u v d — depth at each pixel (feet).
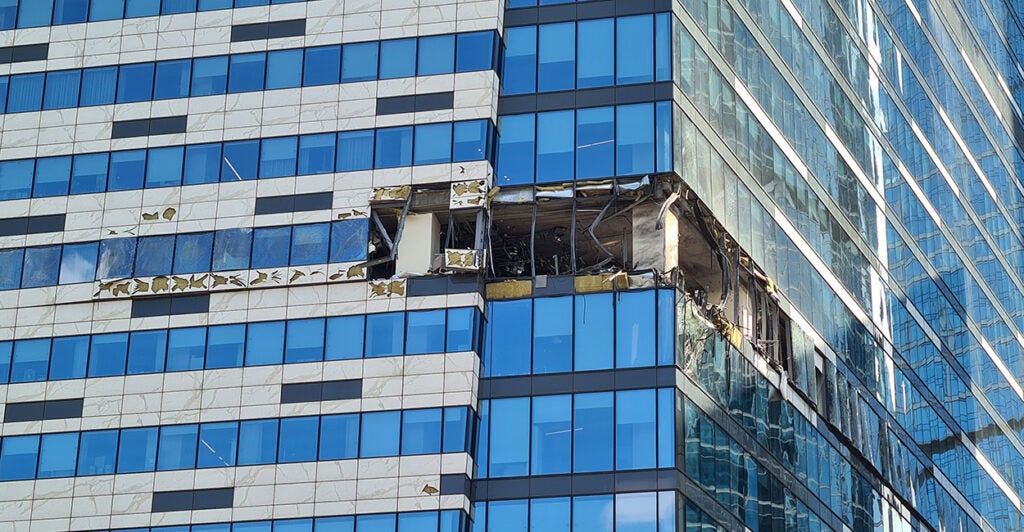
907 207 385.70
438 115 284.41
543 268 287.89
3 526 274.98
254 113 292.61
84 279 288.30
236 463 271.08
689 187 277.64
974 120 455.22
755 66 313.53
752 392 288.51
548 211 278.87
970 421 404.36
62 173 296.30
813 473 305.12
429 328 272.72
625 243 279.90
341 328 275.59
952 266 412.36
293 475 268.21
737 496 274.98
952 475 383.04
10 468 278.46
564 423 265.34
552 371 268.41
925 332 381.81
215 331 280.31
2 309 288.92
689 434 265.54
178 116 295.48
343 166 285.23
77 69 302.86
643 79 282.36
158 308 284.00
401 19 292.20
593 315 270.87
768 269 301.02
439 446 265.13
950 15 449.89
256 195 287.07
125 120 297.53
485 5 290.35
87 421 279.08
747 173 300.61
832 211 338.13
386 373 271.28
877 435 338.95
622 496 259.19
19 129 300.40
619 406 264.52
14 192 296.30
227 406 274.98
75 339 284.82
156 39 301.84
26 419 280.92
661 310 269.03
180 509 270.26
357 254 279.28
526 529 260.01
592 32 287.48
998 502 416.67
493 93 284.41
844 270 338.95
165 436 275.39
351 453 267.59
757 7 320.70
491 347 271.90
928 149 409.90
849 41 368.48
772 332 301.84
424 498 262.26
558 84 284.61
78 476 275.80
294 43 295.28
